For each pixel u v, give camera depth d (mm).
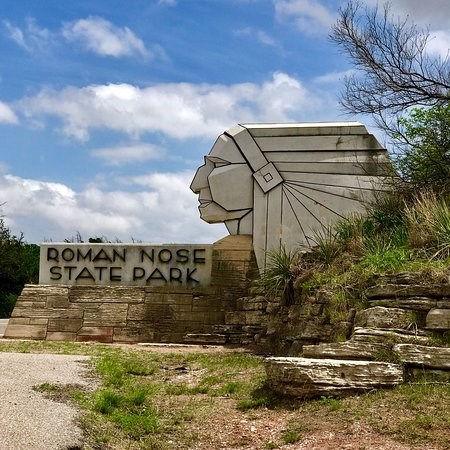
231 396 10117
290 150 18812
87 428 7809
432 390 8906
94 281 18359
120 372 11766
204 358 13938
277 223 18547
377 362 9258
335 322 11992
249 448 7746
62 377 10828
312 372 8984
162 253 18344
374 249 13211
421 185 16562
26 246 44688
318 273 14070
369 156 18625
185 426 8570
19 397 8828
